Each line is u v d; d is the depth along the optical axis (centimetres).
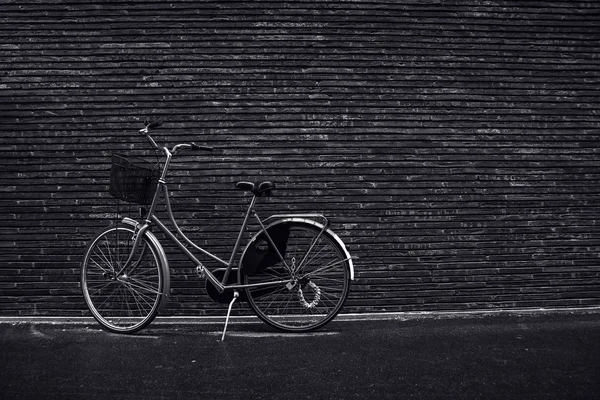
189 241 395
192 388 280
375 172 429
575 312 427
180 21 426
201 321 414
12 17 423
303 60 429
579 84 440
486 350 339
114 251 409
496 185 434
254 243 383
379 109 430
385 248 429
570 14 439
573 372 302
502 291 433
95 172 424
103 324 388
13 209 422
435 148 432
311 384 285
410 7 432
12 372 301
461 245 432
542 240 436
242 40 427
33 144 424
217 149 425
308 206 426
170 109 425
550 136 438
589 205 439
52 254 422
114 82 425
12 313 420
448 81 433
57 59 423
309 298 421
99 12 425
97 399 267
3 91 423
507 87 436
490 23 436
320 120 428
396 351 338
